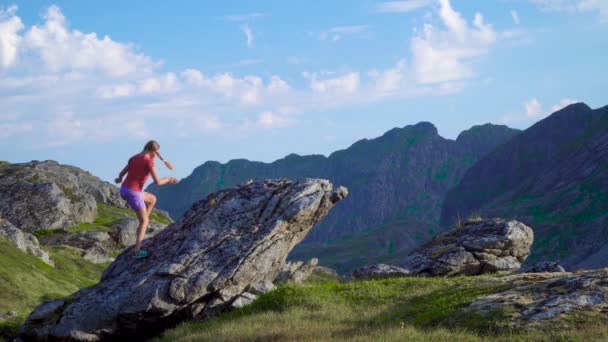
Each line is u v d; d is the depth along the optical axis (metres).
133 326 20.31
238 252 21.41
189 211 24.09
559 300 14.00
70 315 20.05
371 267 31.56
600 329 11.85
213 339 16.30
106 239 89.00
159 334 20.94
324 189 23.83
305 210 22.59
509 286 17.02
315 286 22.80
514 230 31.80
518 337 12.38
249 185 24.83
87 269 71.19
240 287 21.66
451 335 13.34
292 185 24.03
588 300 13.66
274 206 22.95
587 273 15.95
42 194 93.69
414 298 20.19
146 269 21.12
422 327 15.34
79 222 99.06
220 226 22.52
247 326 17.41
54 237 84.94
